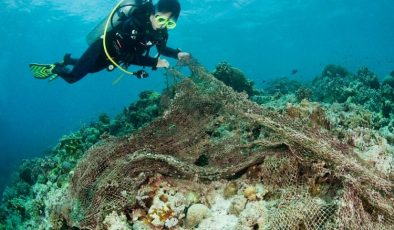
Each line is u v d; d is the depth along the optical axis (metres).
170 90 2.58
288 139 1.63
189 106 2.19
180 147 2.05
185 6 18.72
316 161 1.58
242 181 1.80
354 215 1.32
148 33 2.29
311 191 1.58
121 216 1.67
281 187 1.65
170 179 1.86
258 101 4.59
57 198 2.25
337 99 4.79
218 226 1.60
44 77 3.05
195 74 2.39
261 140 1.76
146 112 4.13
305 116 2.31
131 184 1.73
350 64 16.61
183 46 26.58
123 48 2.33
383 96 4.22
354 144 2.22
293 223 1.34
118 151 1.98
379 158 2.05
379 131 2.77
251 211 1.54
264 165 1.72
